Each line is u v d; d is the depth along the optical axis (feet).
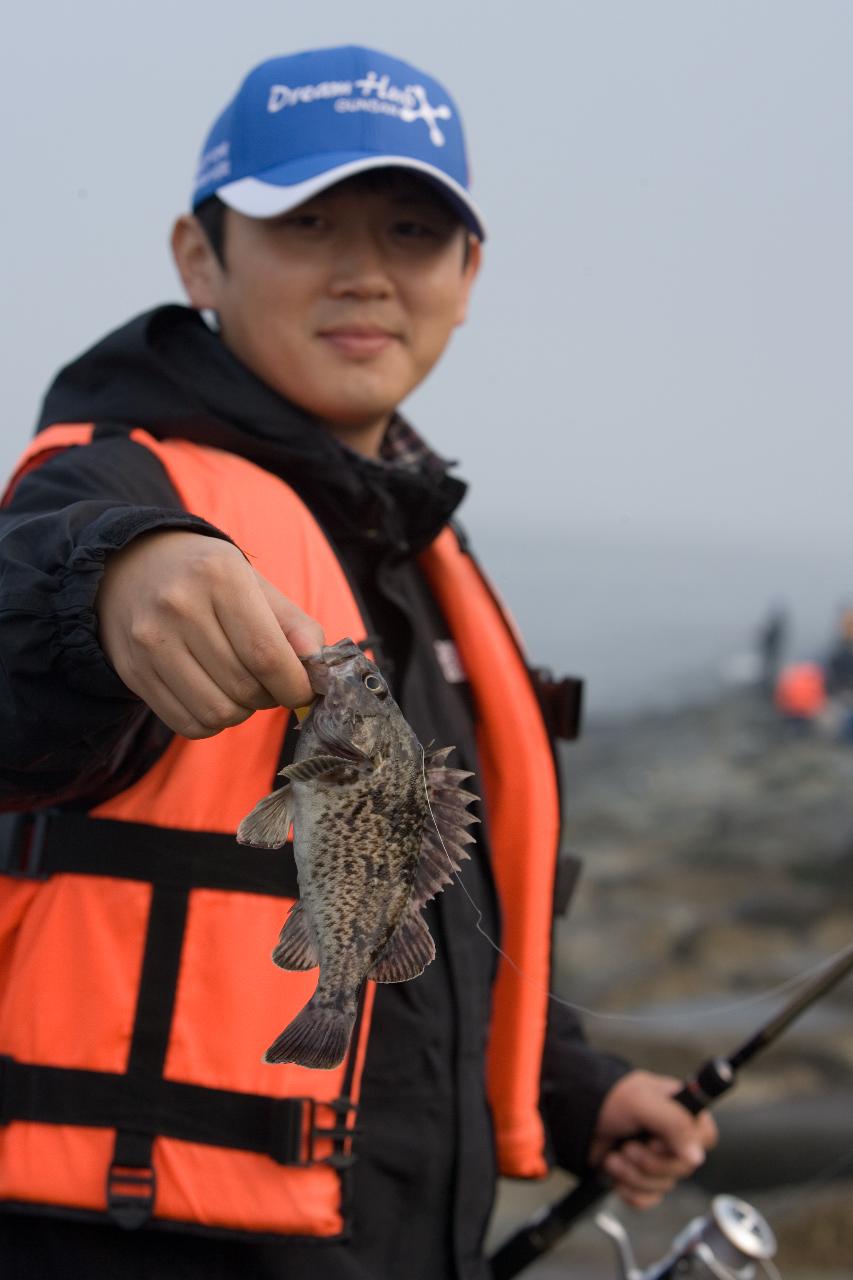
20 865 7.50
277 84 9.15
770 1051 24.95
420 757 5.92
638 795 64.08
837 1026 26.00
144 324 8.43
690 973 33.17
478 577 10.27
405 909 5.86
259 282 8.97
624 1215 20.58
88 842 7.18
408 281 9.11
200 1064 6.99
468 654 9.88
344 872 5.73
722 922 37.35
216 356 8.61
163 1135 6.91
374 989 7.73
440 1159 8.02
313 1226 7.02
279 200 8.70
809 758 68.54
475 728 9.87
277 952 5.60
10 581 6.09
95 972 7.04
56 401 8.67
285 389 9.07
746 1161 21.33
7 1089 6.97
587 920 38.81
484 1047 8.66
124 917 7.09
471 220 9.30
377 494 8.83
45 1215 6.90
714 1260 10.52
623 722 93.76
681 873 45.50
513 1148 9.40
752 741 76.33
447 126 9.56
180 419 8.23
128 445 7.79
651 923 37.58
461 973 8.39
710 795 61.87
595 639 157.69
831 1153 21.17
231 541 5.90
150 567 5.70
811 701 77.71
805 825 52.85
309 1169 7.06
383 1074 7.95
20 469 8.06
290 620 5.79
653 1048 25.32
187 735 5.69
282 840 5.66
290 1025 5.53
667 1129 10.18
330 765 5.62
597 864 48.47
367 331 9.00
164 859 7.13
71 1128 6.91
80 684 5.92
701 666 133.39
